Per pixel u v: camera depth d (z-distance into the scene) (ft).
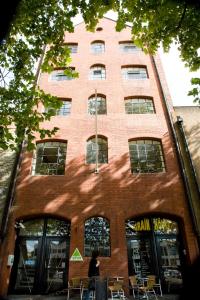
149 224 39.22
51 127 46.55
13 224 37.70
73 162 42.96
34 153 44.73
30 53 25.99
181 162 41.83
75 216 38.22
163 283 35.32
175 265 36.55
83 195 39.73
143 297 32.17
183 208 38.45
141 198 39.29
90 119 47.65
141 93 51.06
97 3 23.68
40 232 39.01
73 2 23.56
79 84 52.75
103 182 40.75
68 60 25.77
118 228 37.37
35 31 24.67
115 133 45.80
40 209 38.68
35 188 40.47
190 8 22.82
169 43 26.23
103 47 61.16
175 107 48.93
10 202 38.65
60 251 37.76
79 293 34.32
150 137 45.32
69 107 50.19
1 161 42.68
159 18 24.38
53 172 43.09
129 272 35.99
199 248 35.65
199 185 40.14
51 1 23.39
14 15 5.49
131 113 49.08
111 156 43.34
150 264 36.60
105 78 54.75
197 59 26.27
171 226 39.27
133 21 25.50
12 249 37.01
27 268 36.83
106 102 49.83
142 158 44.06
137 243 37.96
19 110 26.45
